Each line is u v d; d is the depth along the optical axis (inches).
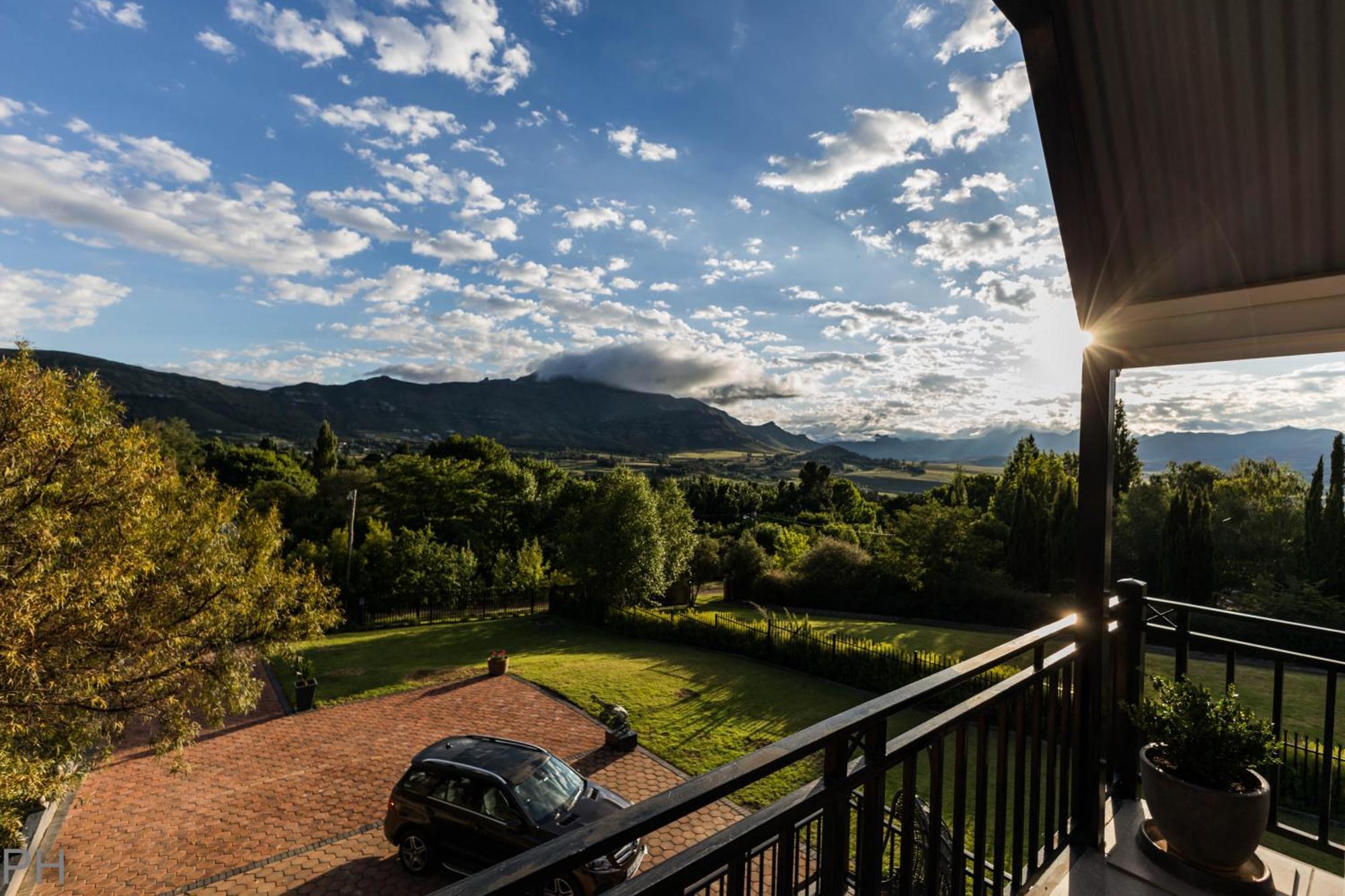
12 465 287.0
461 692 675.4
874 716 55.2
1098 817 102.0
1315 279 86.6
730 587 1370.6
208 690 402.3
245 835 394.9
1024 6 92.1
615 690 667.4
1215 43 85.4
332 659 831.7
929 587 1073.5
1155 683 109.5
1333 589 619.5
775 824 49.2
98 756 399.9
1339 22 78.0
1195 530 738.8
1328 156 84.1
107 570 311.9
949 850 162.6
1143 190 97.9
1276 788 111.5
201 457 2064.5
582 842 35.8
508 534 1754.4
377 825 405.7
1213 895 92.0
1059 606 951.6
